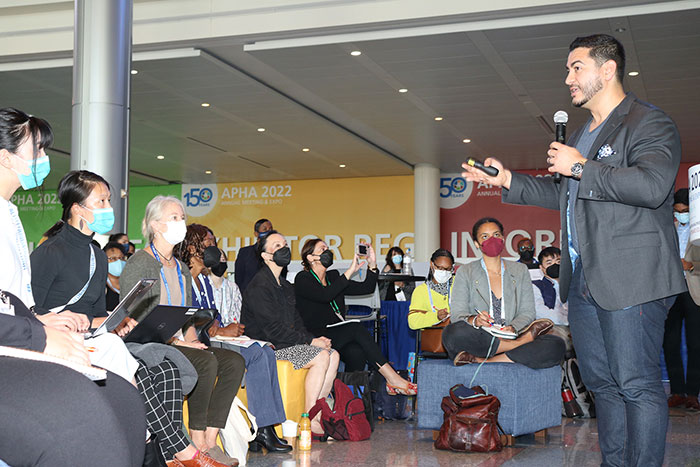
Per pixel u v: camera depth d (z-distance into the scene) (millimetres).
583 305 2758
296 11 8742
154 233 3766
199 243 4242
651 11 7895
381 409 5695
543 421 4758
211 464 3240
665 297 2514
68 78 10625
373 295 6941
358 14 8562
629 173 2361
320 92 11352
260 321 4750
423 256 17141
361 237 18500
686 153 15297
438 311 5547
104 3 6156
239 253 7883
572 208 2701
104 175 6086
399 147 15258
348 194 18703
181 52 9430
